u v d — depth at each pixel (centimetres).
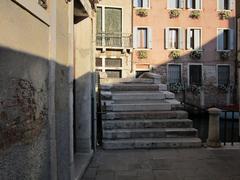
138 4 2812
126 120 922
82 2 614
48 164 385
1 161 242
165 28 2844
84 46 736
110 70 2698
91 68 771
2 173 244
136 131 861
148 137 862
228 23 2930
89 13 721
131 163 686
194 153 769
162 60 2838
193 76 2886
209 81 2891
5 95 252
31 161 318
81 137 722
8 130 257
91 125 773
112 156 748
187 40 2878
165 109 993
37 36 343
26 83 303
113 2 2698
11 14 267
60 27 454
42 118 359
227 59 2914
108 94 1059
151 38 2819
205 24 2903
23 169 294
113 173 616
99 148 831
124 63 2712
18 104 281
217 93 2894
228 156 740
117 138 852
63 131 469
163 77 2833
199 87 2859
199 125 2358
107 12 2689
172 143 826
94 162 696
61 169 452
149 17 2811
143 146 824
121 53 2711
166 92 1119
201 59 2884
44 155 367
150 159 717
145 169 641
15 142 273
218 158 722
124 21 2728
